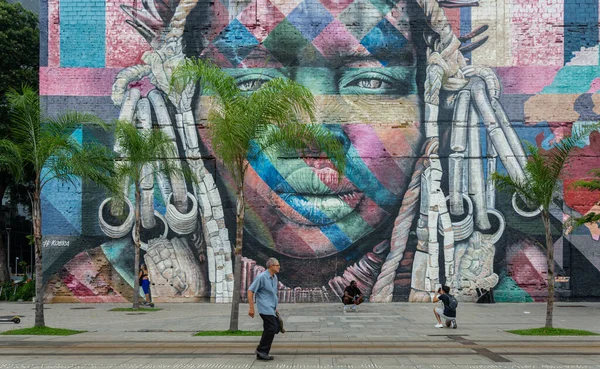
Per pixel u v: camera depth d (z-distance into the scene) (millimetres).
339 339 13977
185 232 25250
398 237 24859
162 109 25594
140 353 11883
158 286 25062
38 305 16031
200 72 15992
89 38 25875
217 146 16188
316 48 25562
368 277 24719
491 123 25062
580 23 25250
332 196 25047
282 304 24312
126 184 24953
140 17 25922
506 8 25375
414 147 25125
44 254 25359
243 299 24688
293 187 25078
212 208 25250
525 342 13367
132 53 25812
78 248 25344
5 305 24906
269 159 25156
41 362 10805
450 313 16188
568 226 22484
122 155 25203
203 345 13031
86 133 25531
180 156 25422
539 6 25344
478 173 24953
